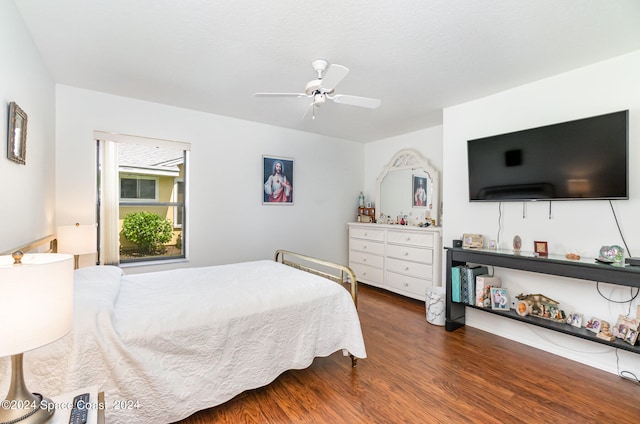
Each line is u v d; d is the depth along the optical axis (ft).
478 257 9.01
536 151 8.20
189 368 5.19
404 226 13.16
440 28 6.02
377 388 6.55
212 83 8.84
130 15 5.65
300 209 14.46
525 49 6.85
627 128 6.70
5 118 5.03
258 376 5.95
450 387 6.60
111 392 4.50
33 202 6.72
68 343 4.30
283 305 6.41
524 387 6.62
